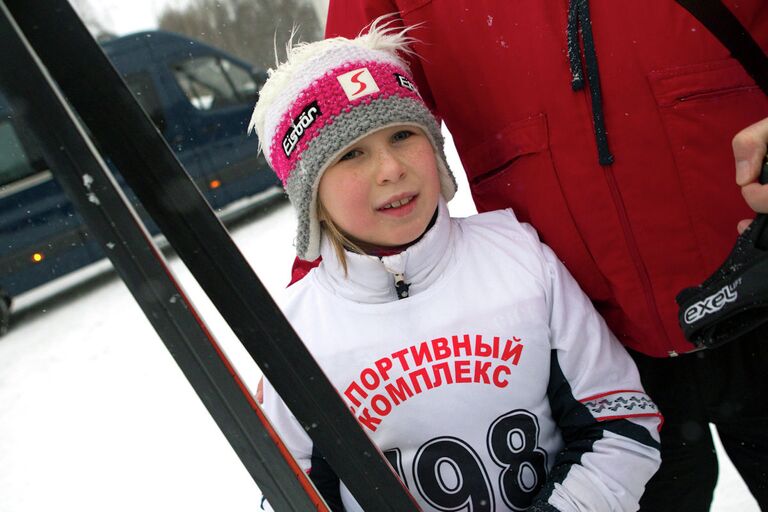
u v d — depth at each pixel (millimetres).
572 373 1008
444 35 1087
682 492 1269
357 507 1021
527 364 991
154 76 6195
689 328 887
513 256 1041
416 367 989
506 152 1074
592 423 986
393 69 1008
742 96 949
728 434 1226
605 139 986
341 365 1009
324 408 692
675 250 1020
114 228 593
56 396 3920
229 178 6328
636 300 1058
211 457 2684
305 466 1032
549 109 1017
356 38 1076
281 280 4535
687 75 944
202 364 640
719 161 967
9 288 5508
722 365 1130
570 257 1076
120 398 3594
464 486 975
